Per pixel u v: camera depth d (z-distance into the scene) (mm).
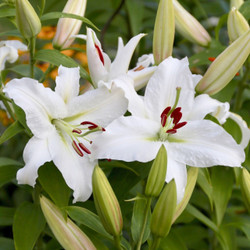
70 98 1073
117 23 1812
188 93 1089
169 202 963
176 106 1090
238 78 1355
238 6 1390
